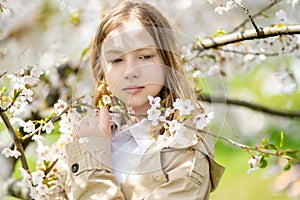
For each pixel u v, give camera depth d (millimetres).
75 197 1829
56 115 1950
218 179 1870
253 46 2869
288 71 3625
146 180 1785
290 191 3873
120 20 1847
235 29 2879
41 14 2439
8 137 2426
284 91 3691
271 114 3148
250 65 3047
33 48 2365
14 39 2307
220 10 2332
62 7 2559
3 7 2158
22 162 1971
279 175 3934
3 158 2342
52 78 2623
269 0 2947
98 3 2742
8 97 1937
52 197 1949
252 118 4062
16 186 2275
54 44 2689
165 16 1963
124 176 1827
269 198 4082
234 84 4578
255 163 1961
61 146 1967
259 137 4129
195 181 1753
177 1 3148
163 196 1732
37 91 2527
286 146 4066
